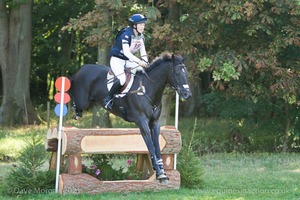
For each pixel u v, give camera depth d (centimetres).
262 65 1656
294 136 1964
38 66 3659
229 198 1069
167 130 1152
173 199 1044
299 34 1711
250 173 1431
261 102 1952
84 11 3039
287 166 1571
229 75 1645
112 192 1112
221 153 1889
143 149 1120
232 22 1647
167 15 1928
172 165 1168
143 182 1130
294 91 1753
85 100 1189
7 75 2691
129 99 1070
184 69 1045
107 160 1243
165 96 1923
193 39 1700
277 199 1066
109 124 2280
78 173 1104
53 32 3344
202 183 1220
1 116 2662
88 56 3475
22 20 2688
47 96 3750
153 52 1811
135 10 1738
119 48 1090
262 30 1775
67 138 1079
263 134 2144
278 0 1656
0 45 2684
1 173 1423
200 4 1708
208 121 2744
